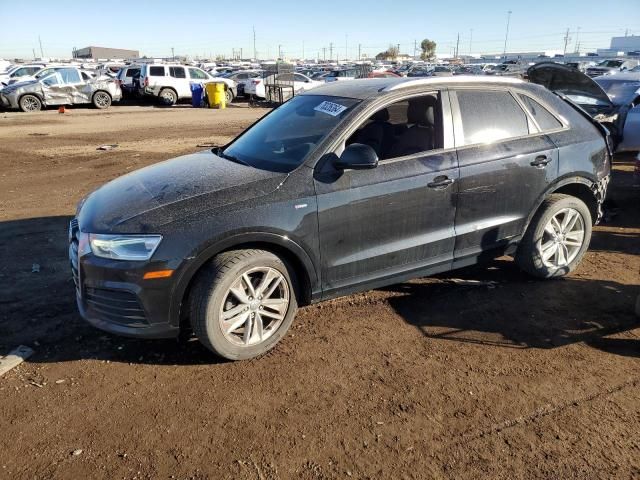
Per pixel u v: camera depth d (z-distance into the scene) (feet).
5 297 14.79
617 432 9.62
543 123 15.06
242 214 11.04
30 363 11.73
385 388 10.87
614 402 10.44
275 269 11.69
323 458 9.02
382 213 12.55
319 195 11.80
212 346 11.27
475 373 11.39
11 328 13.15
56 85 72.64
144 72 81.56
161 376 11.30
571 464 8.87
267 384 11.03
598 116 30.50
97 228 11.09
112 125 55.83
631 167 31.68
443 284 15.76
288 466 8.84
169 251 10.59
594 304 14.51
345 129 12.50
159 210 11.02
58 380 11.12
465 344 12.54
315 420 9.93
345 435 9.54
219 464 8.87
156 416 10.04
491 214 14.25
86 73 75.51
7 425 9.77
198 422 9.88
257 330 11.80
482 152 13.82
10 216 22.67
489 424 9.82
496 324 13.46
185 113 70.69
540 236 15.21
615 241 19.56
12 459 8.96
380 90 13.34
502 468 8.79
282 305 12.05
